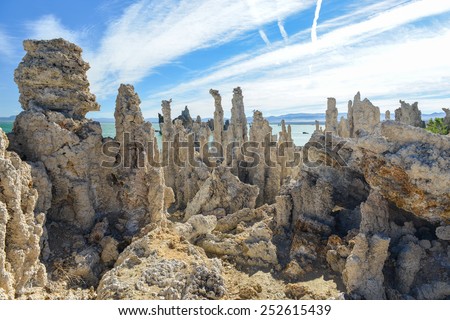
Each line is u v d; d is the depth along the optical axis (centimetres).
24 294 1338
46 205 1705
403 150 1555
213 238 2016
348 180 2134
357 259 1491
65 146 1823
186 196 2839
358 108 3253
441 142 1545
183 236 1866
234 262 1870
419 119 3972
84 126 1938
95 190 1956
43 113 1819
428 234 1762
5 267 1259
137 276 1421
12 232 1321
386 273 1622
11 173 1320
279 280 1706
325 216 2053
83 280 1608
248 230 2136
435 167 1483
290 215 2164
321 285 1638
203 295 1364
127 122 2023
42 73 1859
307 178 2152
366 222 1700
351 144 2006
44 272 1465
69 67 1928
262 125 3081
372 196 1728
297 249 1895
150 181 1973
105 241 1791
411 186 1548
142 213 1981
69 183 1830
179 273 1443
